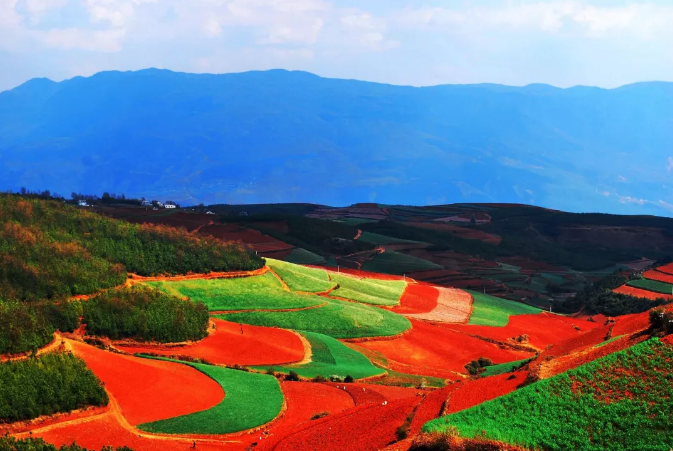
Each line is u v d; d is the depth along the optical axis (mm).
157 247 121125
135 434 56438
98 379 63094
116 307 86375
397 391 77938
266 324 107375
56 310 80438
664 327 54781
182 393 67188
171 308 92375
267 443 55844
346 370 87875
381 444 49938
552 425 42469
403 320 122812
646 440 38719
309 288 134750
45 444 47625
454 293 163875
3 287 81875
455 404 54094
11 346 63188
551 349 81812
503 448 39344
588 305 156750
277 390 73062
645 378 45844
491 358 106625
